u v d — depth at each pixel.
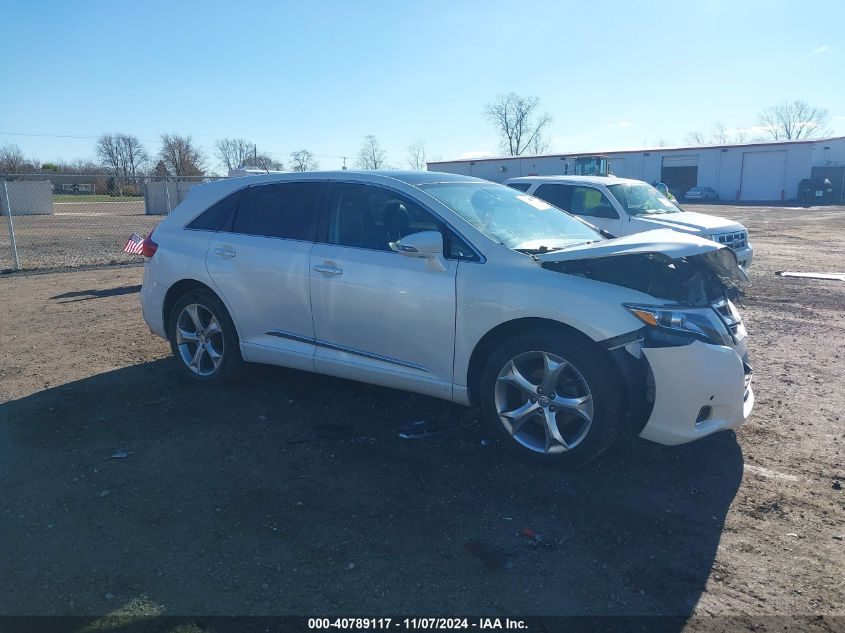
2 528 3.42
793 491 3.84
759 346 6.95
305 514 3.56
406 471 4.05
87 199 33.81
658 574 3.09
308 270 4.81
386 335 4.52
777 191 49.03
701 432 3.83
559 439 3.95
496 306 4.06
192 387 5.50
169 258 5.58
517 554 3.22
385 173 4.91
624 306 3.79
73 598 2.88
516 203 5.12
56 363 6.24
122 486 3.85
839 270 12.80
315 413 4.95
